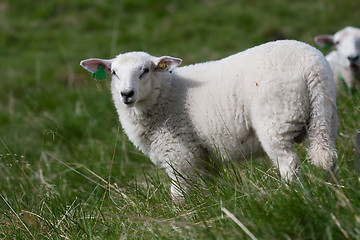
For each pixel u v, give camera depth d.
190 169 11.11
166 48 31.19
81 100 21.94
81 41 33.66
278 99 9.31
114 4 37.97
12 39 35.28
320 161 9.12
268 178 9.55
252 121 9.77
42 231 10.06
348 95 15.21
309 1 36.38
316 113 9.22
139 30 34.12
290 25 32.62
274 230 7.38
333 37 19.06
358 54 17.59
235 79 9.96
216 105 10.30
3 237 10.18
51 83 28.33
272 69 9.43
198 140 10.95
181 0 37.91
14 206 11.68
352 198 7.91
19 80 28.92
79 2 38.25
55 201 11.59
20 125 21.86
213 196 9.28
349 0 34.53
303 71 9.25
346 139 11.24
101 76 11.72
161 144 11.23
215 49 30.38
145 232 8.71
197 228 8.11
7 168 14.42
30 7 38.97
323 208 7.66
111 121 19.05
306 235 7.30
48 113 22.38
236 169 10.14
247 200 8.52
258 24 33.62
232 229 7.82
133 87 10.62
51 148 18.31
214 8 36.41
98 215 10.05
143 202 10.02
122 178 13.39
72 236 9.53
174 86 11.13
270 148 9.55
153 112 11.16
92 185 13.27
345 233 7.02
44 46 33.97
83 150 16.83
